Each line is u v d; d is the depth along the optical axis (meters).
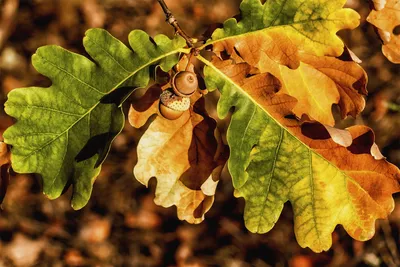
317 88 0.52
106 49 0.48
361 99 0.51
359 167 0.51
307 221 0.51
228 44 0.50
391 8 0.52
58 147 0.48
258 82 0.50
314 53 0.49
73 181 0.48
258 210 0.51
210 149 0.51
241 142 0.50
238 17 0.51
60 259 1.27
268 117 0.50
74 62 0.48
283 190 0.51
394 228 1.24
